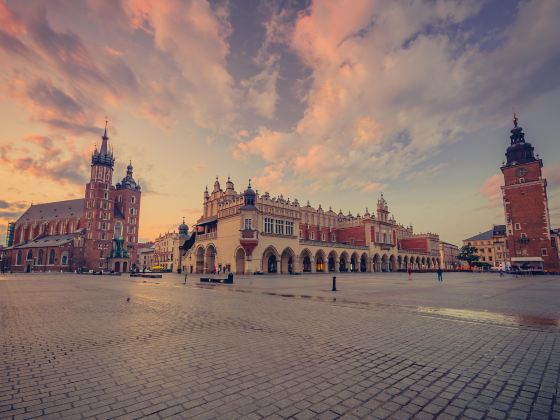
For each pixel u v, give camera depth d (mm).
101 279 42219
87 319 10531
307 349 6871
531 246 70625
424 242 104875
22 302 15398
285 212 68625
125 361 6043
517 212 73312
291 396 4484
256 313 11766
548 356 6391
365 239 79438
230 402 4281
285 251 60031
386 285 27156
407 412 4016
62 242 100062
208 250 63938
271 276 46438
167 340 7648
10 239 132750
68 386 4832
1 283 32500
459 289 22844
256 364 5875
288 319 10484
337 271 68312
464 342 7484
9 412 3969
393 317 10875
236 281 33188
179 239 78938
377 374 5367
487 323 9797
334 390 4703
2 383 4957
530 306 13633
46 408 4098
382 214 86062
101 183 104562
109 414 3939
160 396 4477
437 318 10672
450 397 4477
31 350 6793
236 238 55562
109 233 104375
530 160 73625
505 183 76438
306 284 28266
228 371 5496
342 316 11070
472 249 99312
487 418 3865
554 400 4371
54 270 97250
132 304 14500
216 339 7742
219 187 70812
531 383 4988
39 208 130500
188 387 4797
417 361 6082
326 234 83812
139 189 119938
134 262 111312
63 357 6297
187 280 37094
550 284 29016
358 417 3881
